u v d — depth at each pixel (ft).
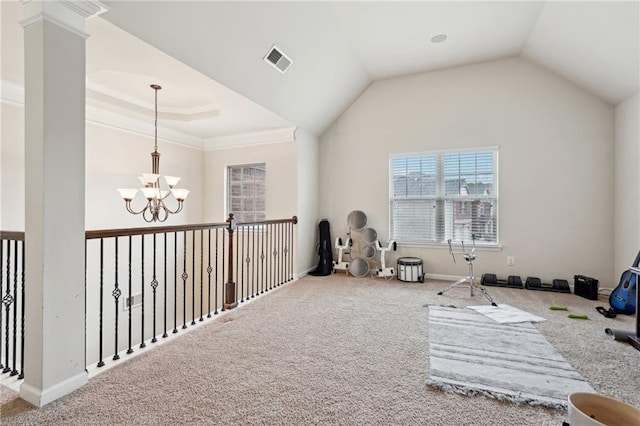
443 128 14.46
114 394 5.49
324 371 6.29
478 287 12.78
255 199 16.55
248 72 10.41
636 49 8.87
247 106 12.23
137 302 13.99
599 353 7.03
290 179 15.21
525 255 13.20
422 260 14.79
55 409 5.07
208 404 5.22
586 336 7.99
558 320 9.14
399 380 5.97
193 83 10.12
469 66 13.99
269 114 13.17
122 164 13.28
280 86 11.85
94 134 12.26
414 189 15.16
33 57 5.27
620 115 11.51
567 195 12.57
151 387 5.70
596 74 11.03
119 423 4.76
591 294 11.19
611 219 11.98
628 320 9.10
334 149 16.63
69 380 5.54
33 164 5.31
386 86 15.51
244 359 6.77
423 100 14.80
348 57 12.72
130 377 6.02
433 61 13.65
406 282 13.99
